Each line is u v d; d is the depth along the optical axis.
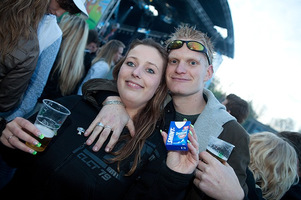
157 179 1.02
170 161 1.05
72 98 1.35
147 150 1.17
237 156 1.32
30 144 0.97
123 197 1.07
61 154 1.08
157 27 11.43
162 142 1.22
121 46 3.12
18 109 1.67
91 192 1.01
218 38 8.15
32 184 1.04
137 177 1.12
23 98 1.67
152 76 1.24
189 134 1.02
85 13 1.67
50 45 1.61
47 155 1.08
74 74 2.29
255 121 10.55
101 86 1.38
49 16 1.55
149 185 1.05
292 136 2.34
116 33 12.40
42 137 0.94
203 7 7.79
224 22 7.78
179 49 1.39
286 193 2.01
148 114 1.29
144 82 1.21
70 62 2.22
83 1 1.70
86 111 1.29
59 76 2.20
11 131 0.98
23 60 1.33
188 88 1.37
